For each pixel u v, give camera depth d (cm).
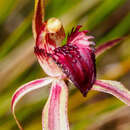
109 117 29
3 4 28
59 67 22
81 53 22
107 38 28
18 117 28
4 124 27
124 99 22
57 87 22
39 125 28
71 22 28
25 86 22
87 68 21
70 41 22
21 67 28
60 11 28
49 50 22
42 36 22
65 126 21
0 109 27
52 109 21
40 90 30
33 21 22
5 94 28
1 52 28
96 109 28
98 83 22
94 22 28
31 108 28
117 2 28
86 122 28
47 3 28
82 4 28
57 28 22
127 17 29
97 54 23
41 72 28
